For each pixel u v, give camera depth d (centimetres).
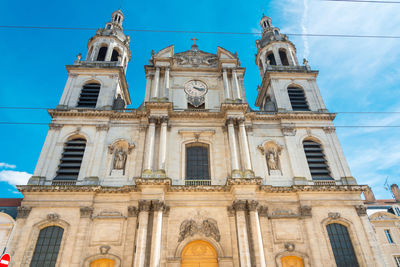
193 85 3525
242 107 3130
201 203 2661
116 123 3170
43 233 2506
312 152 3167
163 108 3109
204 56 3806
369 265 2461
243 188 2619
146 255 2344
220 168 2923
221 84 3550
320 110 3425
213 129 3166
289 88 3706
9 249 2378
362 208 2722
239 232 2420
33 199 2598
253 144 3078
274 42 4262
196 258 2462
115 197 2672
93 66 3644
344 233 2647
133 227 2506
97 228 2528
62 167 2891
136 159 2920
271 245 2509
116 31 4319
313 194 2767
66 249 2398
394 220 3697
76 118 3156
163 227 2519
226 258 2425
